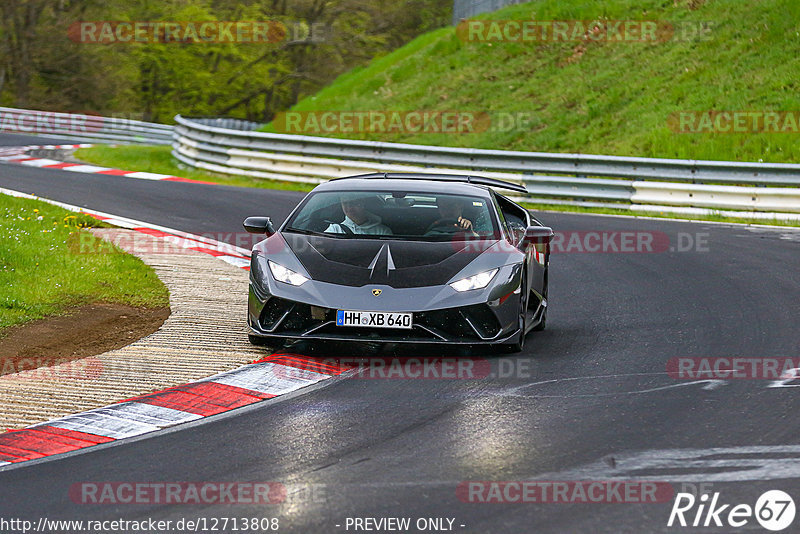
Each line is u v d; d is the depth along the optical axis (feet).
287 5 590.14
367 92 334.44
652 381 76.23
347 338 80.53
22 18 540.11
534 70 308.60
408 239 87.81
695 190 198.18
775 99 245.04
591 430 63.21
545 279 102.42
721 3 302.66
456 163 229.25
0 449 59.88
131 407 69.05
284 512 49.03
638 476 54.34
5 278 110.52
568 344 90.84
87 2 560.61
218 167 266.36
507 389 73.82
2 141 334.85
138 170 263.29
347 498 50.96
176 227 164.55
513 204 105.50
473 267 84.02
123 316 101.91
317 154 247.29
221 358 83.05
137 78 586.04
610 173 211.00
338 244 86.84
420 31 592.60
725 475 54.39
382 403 69.92
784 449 58.85
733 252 148.77
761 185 195.11
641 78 280.51
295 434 62.59
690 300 112.88
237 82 591.78
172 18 570.87
